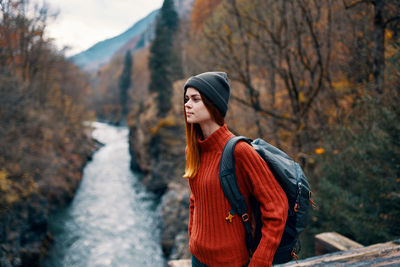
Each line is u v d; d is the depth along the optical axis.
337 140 4.76
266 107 10.04
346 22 6.75
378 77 4.70
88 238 15.50
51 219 16.75
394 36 5.07
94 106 98.19
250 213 1.05
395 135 3.33
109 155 38.69
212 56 10.02
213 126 1.10
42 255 12.78
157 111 28.98
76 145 30.91
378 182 3.38
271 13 8.34
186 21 18.28
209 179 1.03
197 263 1.17
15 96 13.19
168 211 16.17
